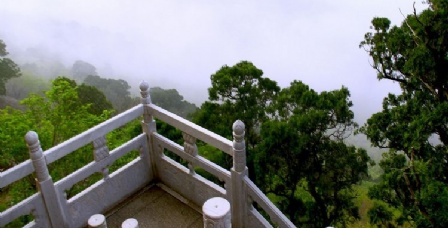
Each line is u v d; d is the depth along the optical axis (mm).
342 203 15617
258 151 14852
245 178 4309
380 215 12758
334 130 15047
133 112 4996
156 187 5547
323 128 14375
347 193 15906
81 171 4672
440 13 10156
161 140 5188
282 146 14375
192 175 5000
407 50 11422
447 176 11055
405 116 11711
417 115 11164
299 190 17297
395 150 12516
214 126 17328
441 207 9758
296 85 16281
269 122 14828
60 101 13992
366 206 17750
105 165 4906
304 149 14398
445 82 11016
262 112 17297
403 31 11570
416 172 10812
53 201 4445
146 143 5320
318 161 14930
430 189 9891
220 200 2918
